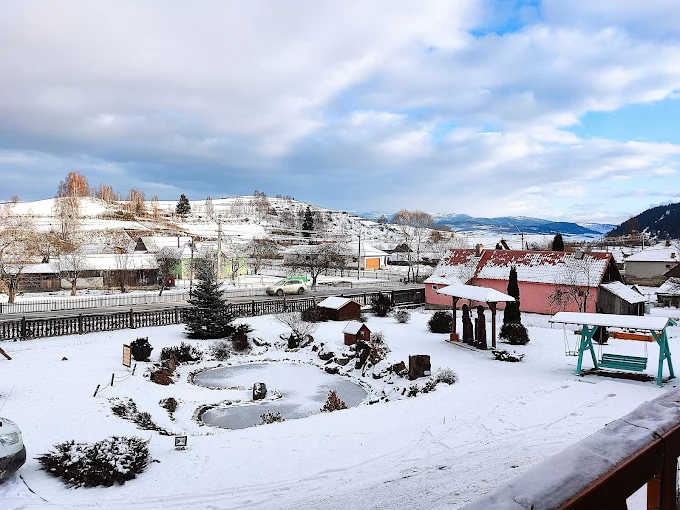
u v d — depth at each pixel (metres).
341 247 90.06
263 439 13.87
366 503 9.03
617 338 29.22
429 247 108.69
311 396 20.59
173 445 13.55
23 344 26.53
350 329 28.03
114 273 60.00
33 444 12.91
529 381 20.05
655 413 2.32
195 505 9.71
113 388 19.20
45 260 59.06
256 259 83.31
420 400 17.84
